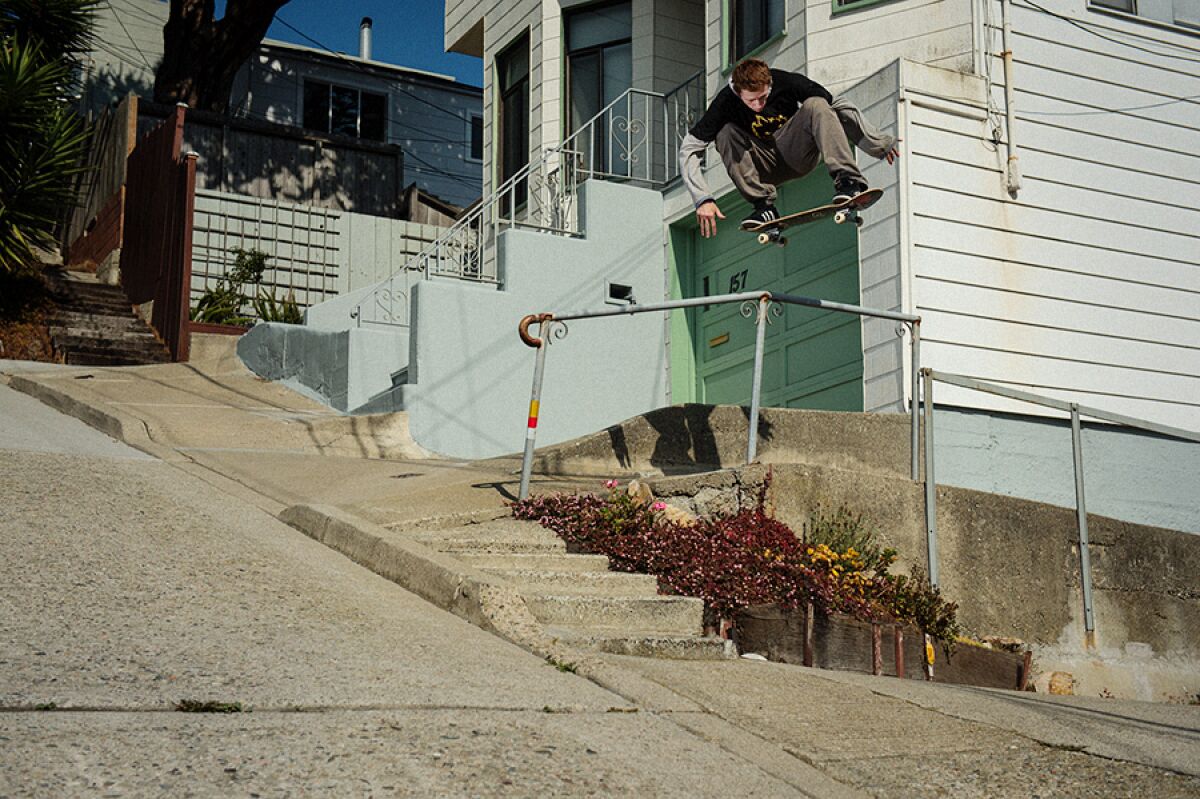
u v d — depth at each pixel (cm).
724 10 1280
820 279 1117
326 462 941
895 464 931
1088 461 1037
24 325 1581
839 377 1076
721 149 795
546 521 710
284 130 2331
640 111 1454
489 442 1143
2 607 451
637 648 536
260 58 2838
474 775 332
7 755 309
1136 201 1108
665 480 762
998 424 999
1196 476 1043
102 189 1953
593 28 1534
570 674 461
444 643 478
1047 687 771
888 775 384
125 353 1552
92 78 2586
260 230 2036
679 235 1311
